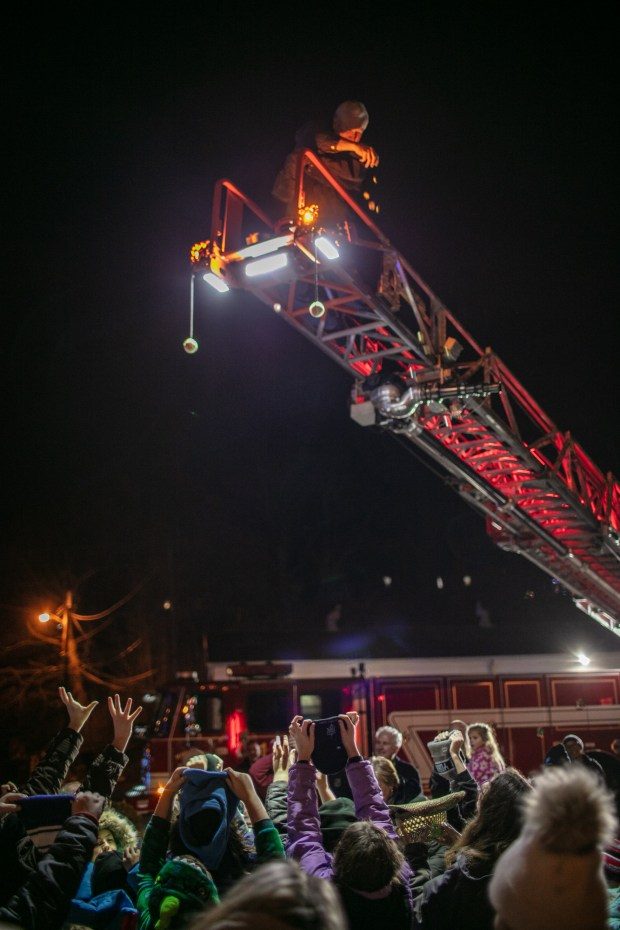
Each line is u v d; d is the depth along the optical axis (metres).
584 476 12.23
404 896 2.90
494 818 2.96
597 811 1.63
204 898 2.73
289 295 9.33
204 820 2.91
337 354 9.82
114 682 26.45
